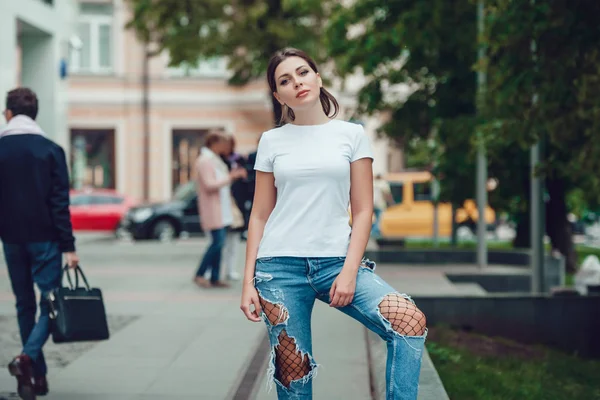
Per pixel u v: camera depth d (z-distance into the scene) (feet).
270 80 11.91
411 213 89.97
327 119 12.03
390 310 11.16
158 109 115.34
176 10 81.92
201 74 115.34
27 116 18.45
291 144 11.79
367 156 11.82
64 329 17.31
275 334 11.75
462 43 44.68
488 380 21.16
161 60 115.03
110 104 114.73
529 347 27.61
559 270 48.01
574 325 28.63
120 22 114.21
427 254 53.72
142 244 69.31
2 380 19.43
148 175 115.34
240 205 40.83
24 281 18.49
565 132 26.35
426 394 14.85
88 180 114.83
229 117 115.34
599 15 24.89
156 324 27.81
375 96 57.26
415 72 54.39
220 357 22.43
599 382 23.75
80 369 20.88
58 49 66.49
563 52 25.35
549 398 20.51
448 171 55.26
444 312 28.73
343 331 25.84
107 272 45.29
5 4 55.21
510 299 28.66
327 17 78.33
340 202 11.78
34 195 17.93
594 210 59.57
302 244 11.64
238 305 32.42
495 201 55.98
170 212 83.56
